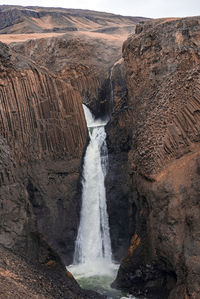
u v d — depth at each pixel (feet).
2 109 91.76
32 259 75.87
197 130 73.92
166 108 80.53
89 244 103.91
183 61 90.17
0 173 77.41
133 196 91.50
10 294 56.24
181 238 67.92
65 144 105.50
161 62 102.37
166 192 72.79
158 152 77.87
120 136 109.91
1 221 74.02
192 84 76.48
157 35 105.50
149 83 103.35
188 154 74.02
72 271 94.07
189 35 99.76
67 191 102.89
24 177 92.84
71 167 105.40
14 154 91.61
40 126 100.22
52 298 63.98
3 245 72.54
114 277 89.86
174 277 72.02
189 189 69.15
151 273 77.20
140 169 83.10
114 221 104.17
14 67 97.96
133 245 81.92
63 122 105.91
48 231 96.73
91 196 109.91
